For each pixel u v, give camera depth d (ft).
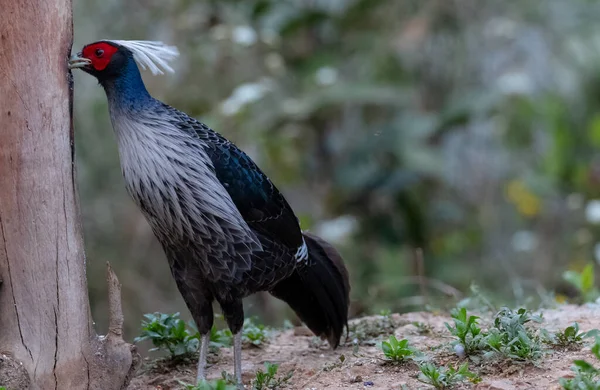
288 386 23.06
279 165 46.44
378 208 51.42
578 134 57.93
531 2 57.06
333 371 23.77
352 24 51.96
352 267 46.21
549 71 60.90
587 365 18.66
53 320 20.57
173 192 22.81
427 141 56.13
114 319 21.61
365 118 52.70
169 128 23.12
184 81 46.06
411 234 50.90
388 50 51.24
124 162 23.48
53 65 20.33
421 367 21.45
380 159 50.14
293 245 25.48
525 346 22.15
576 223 57.36
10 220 20.22
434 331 27.09
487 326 26.50
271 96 46.88
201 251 23.58
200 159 23.03
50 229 20.44
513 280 45.88
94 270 46.65
